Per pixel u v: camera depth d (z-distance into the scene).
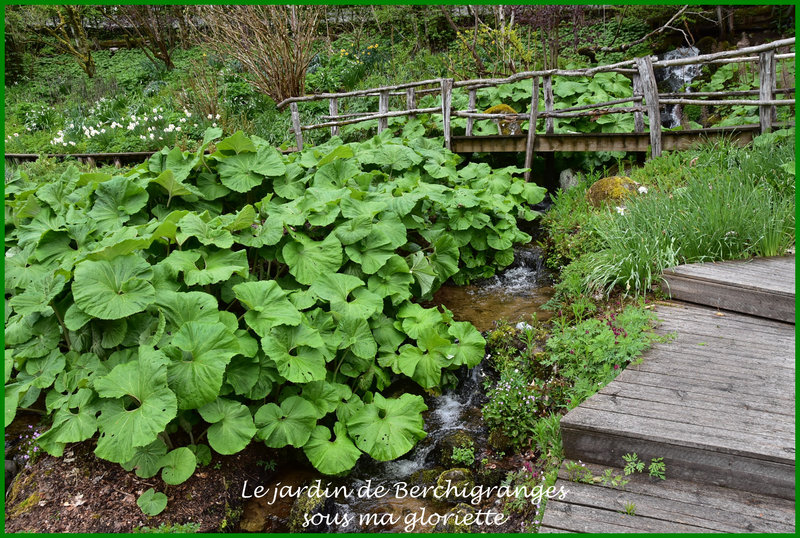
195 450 3.23
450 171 6.19
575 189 6.46
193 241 4.04
